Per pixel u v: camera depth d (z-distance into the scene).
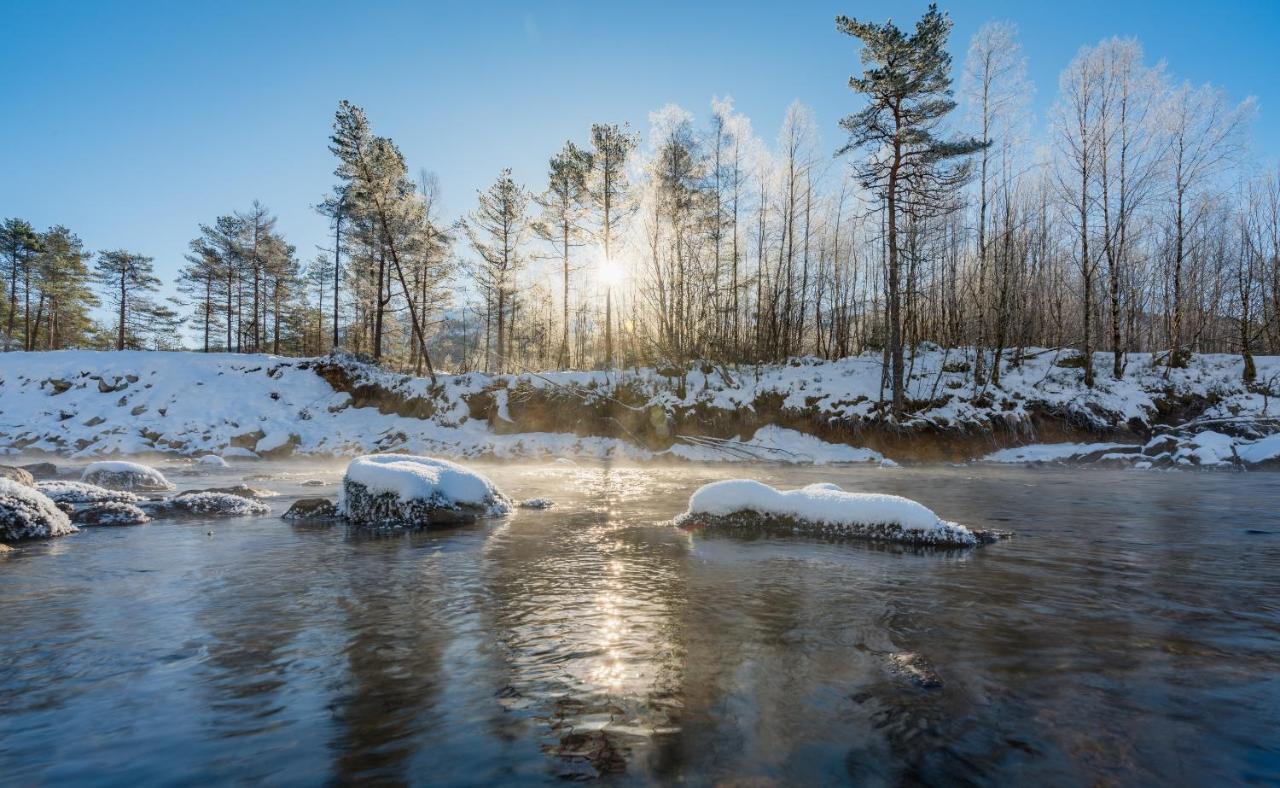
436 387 26.86
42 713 2.67
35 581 5.06
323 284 47.00
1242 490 12.29
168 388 27.34
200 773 2.21
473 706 2.75
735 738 2.44
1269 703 2.74
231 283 46.56
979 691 2.88
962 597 4.54
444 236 32.78
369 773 2.20
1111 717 2.61
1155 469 17.69
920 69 20.27
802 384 24.72
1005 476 16.06
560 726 2.55
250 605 4.37
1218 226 33.41
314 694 2.88
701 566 5.62
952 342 29.66
